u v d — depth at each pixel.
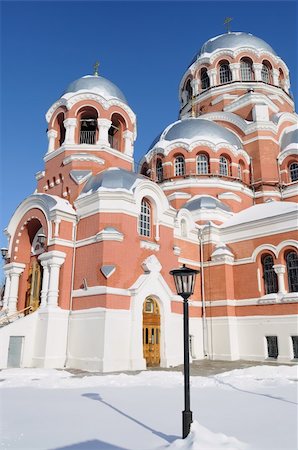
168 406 11.21
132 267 22.84
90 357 20.64
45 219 25.06
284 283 25.98
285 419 9.72
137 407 11.05
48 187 29.23
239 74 44.84
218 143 35.66
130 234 23.23
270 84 44.47
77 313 22.38
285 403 11.72
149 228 25.33
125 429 8.72
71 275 23.75
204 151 35.69
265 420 9.61
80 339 21.64
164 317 23.42
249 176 37.75
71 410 10.66
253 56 45.06
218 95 44.91
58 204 24.55
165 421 9.43
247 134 39.22
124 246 22.66
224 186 34.59
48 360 21.33
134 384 15.25
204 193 34.25
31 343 22.36
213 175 34.56
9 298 26.50
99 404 11.48
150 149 41.38
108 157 28.27
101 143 28.25
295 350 24.50
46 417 9.88
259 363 24.25
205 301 28.73
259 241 27.67
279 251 26.34
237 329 27.39
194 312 28.19
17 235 27.56
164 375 17.41
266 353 25.64
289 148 37.00
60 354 21.97
